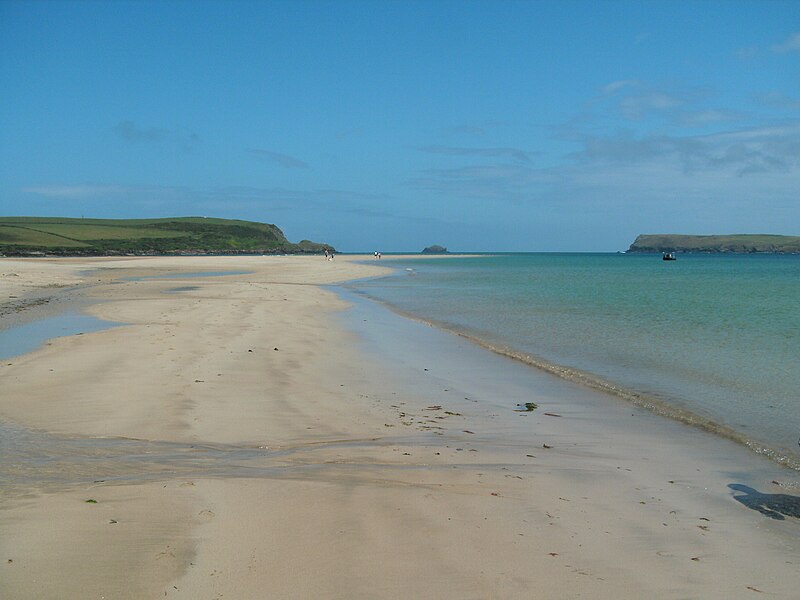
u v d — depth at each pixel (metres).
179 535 4.99
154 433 8.70
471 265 111.75
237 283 45.28
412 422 10.14
